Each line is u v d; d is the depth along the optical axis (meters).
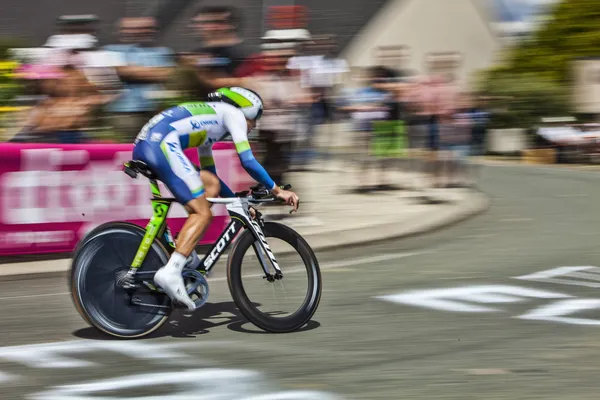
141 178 9.55
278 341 6.45
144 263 6.56
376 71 15.47
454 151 15.81
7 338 6.56
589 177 18.95
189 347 6.31
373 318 7.10
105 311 6.52
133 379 5.55
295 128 11.89
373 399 5.15
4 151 8.91
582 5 28.91
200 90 10.59
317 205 13.45
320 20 33.69
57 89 10.30
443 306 7.48
